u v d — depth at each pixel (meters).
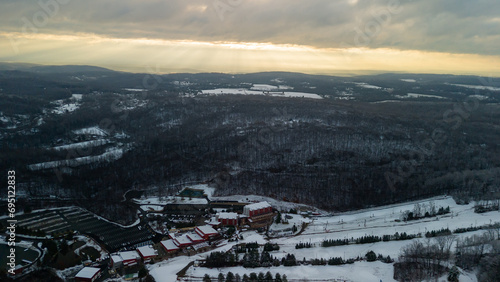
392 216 187.25
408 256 134.50
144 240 163.00
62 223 178.38
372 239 156.12
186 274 132.62
